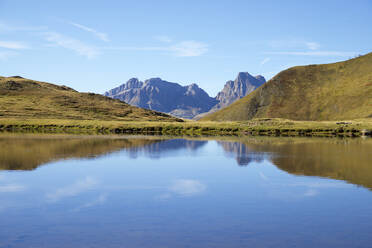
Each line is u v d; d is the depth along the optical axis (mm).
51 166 31203
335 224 15508
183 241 13461
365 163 33812
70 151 43062
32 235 14094
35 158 36156
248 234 14242
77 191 21719
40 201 19266
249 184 23984
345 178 26094
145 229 14797
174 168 30859
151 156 39281
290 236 14031
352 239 13703
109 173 28062
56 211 17391
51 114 193750
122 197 20234
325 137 81938
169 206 18391
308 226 15258
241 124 131875
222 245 13086
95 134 87375
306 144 57375
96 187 22906
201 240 13578
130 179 25562
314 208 18047
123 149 46750
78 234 14203
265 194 21062
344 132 104688
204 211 17453
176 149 47438
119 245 13070
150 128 116750
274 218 16344
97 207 18141
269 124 130000
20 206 18281
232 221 15883
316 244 13211
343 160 36094
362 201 19375
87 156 38438
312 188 22734
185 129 117938
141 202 19125
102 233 14320
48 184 23672
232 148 49406
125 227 15047
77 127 127188
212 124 132250
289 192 21562
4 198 19922
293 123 134875
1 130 110125
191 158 37719
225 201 19375
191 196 20547
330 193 21312
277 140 68250
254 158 37875
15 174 27188
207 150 46188
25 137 69375
